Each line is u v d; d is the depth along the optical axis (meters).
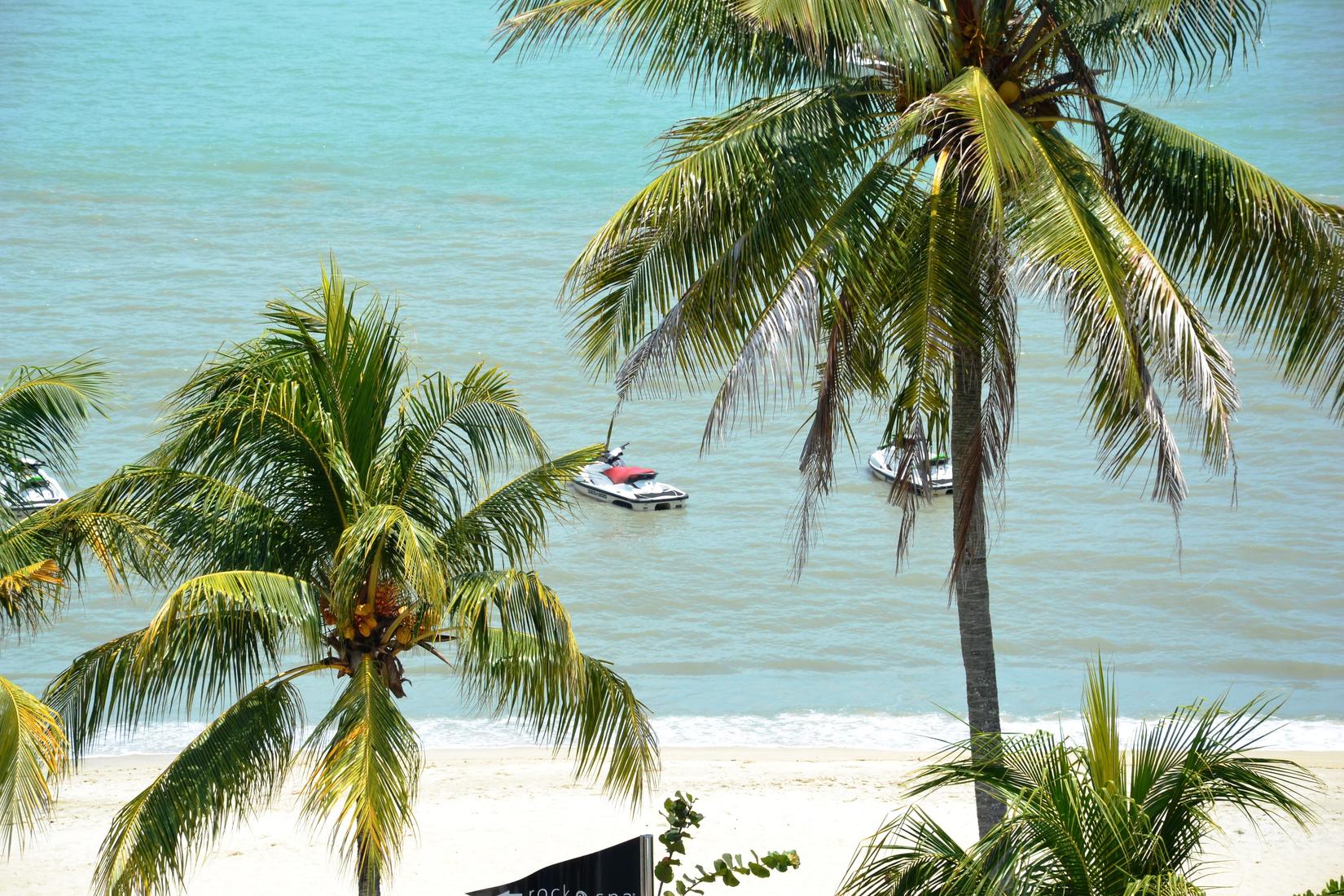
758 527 55.72
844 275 19.52
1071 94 20.16
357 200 110.69
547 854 30.67
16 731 17.56
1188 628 47.78
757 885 28.98
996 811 21.86
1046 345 78.62
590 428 65.62
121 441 60.53
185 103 147.12
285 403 19.59
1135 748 14.76
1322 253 18.91
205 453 20.23
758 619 48.19
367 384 20.83
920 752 38.44
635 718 21.28
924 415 19.19
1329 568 52.28
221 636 20.00
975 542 21.59
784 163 19.55
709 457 63.06
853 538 54.69
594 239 19.31
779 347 18.08
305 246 96.62
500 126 139.50
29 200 106.19
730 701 42.41
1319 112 142.12
